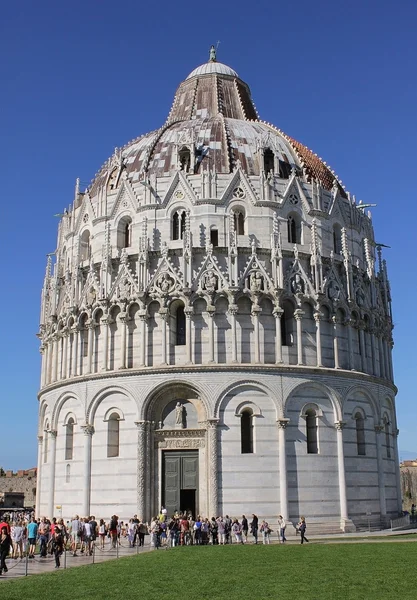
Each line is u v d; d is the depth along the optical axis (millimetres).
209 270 66625
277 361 65250
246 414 64250
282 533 57688
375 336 75250
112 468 64750
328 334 69250
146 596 28703
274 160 74062
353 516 65750
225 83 92375
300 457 64062
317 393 66438
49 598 28469
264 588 30156
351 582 31281
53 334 75312
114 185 75500
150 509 63094
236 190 70750
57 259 80625
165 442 64438
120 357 66938
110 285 69375
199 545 54000
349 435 67625
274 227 68875
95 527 52562
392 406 76562
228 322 65938
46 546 50125
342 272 72625
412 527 70688
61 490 68812
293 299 67562
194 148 73312
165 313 65812
